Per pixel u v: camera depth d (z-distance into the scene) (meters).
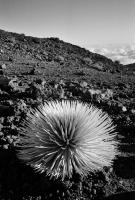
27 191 3.65
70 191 3.66
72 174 3.87
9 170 3.99
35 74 10.57
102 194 3.66
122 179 3.97
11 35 24.55
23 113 5.70
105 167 4.11
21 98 6.71
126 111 6.54
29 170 4.00
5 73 10.23
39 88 7.00
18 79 8.91
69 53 22.44
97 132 3.85
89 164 3.66
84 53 24.66
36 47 21.61
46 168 3.65
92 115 4.00
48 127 3.80
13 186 3.74
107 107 6.72
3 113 5.84
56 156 3.63
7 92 7.12
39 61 15.80
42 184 3.71
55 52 21.42
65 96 7.22
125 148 4.85
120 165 4.27
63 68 14.09
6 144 4.53
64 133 3.76
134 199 3.56
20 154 4.21
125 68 22.36
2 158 4.21
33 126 3.92
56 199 3.56
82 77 11.48
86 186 3.77
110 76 12.95
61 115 3.92
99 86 9.52
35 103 6.30
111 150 3.93
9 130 5.06
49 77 10.14
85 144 3.72
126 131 5.62
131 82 11.09
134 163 4.34
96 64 18.98
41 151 3.70
